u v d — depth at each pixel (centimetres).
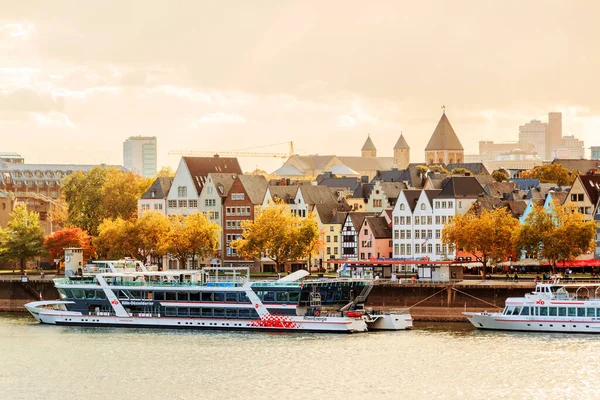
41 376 19400
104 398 17838
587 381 18300
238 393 17950
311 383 18450
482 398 17438
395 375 18838
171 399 17688
